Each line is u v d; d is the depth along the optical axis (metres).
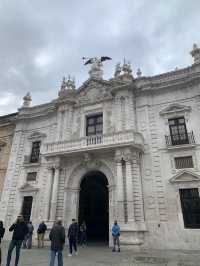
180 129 19.66
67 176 21.36
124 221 16.89
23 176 24.88
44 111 27.27
